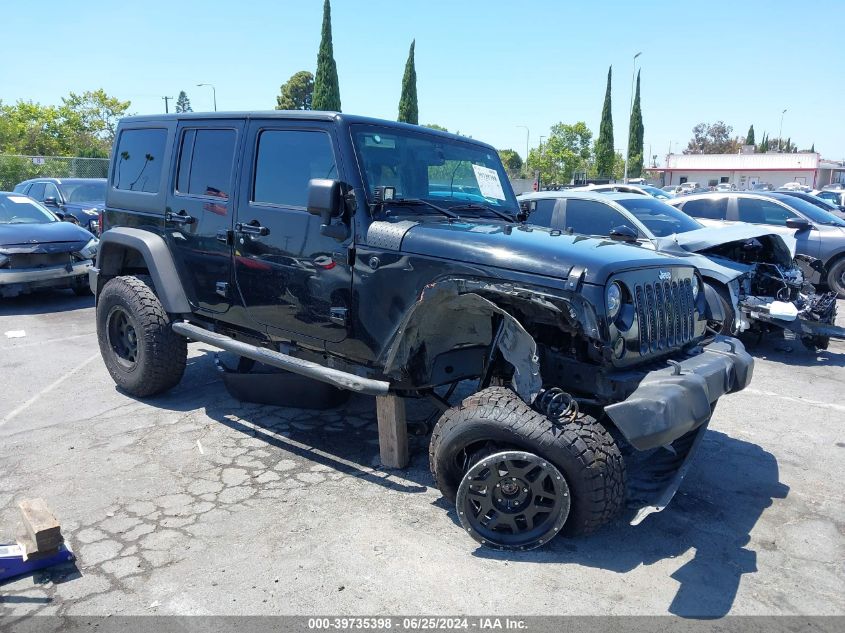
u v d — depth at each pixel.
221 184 4.57
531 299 3.24
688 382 3.17
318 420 5.04
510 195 5.02
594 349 3.21
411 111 49.06
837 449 4.79
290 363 4.15
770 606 2.95
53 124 39.88
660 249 7.26
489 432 3.26
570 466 3.12
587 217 8.09
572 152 56.22
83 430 4.77
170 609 2.85
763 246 7.90
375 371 3.88
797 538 3.55
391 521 3.60
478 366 3.93
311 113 4.06
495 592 3.00
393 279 3.64
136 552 3.27
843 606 2.97
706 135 94.69
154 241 5.00
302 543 3.37
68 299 10.00
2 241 8.78
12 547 3.07
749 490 4.11
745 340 8.06
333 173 3.92
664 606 2.93
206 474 4.12
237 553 3.27
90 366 6.39
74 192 14.38
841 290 10.87
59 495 3.82
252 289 4.38
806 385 6.41
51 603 2.88
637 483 3.51
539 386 3.22
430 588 3.02
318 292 4.00
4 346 7.17
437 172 4.39
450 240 3.50
